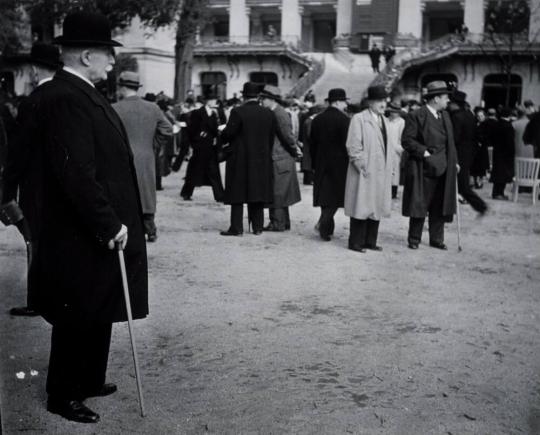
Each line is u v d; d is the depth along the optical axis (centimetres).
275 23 5103
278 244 916
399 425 391
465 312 623
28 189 379
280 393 431
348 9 4572
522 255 896
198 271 747
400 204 1384
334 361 489
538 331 572
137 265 389
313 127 937
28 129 368
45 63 548
